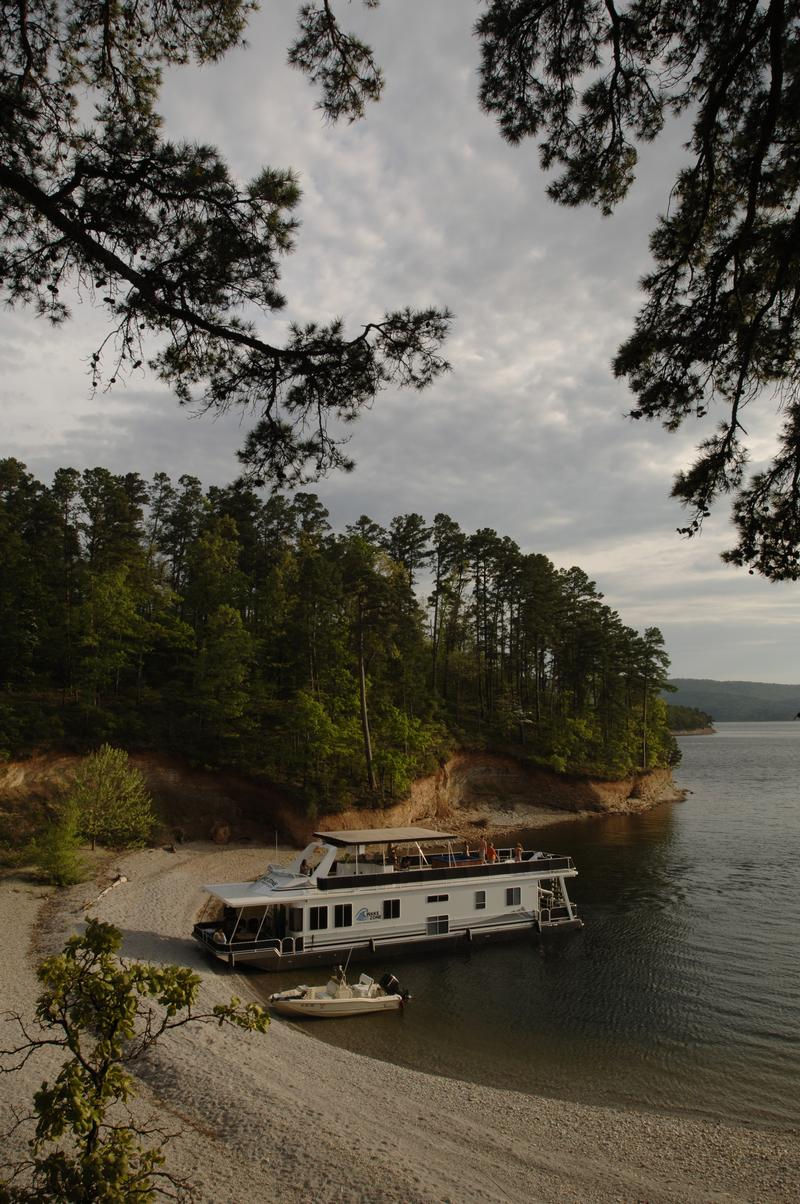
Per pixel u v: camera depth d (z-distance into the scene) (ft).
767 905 120.78
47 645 176.76
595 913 118.32
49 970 20.58
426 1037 71.92
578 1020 76.02
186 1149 43.11
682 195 30.27
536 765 251.19
